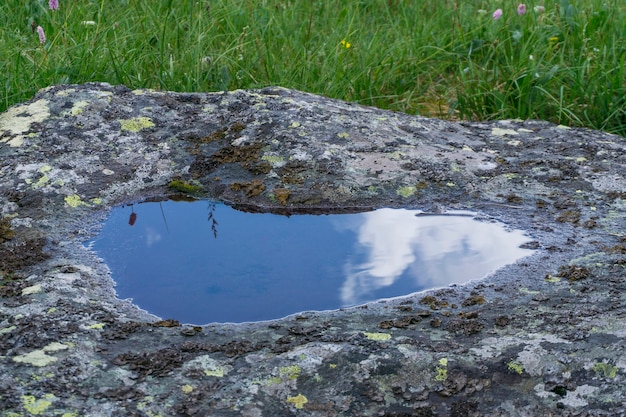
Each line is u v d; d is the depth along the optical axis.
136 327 2.06
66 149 3.07
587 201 2.86
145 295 2.26
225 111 3.34
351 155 3.05
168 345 1.98
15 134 3.15
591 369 1.85
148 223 2.72
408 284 2.32
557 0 5.25
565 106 4.32
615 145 3.35
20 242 2.57
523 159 3.17
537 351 1.89
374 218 2.77
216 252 2.52
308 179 2.93
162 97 3.43
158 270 2.41
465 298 2.23
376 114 3.43
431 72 4.84
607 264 2.40
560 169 3.07
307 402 1.78
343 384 1.82
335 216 2.79
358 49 4.77
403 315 2.13
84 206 2.80
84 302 2.18
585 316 2.08
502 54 4.80
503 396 1.81
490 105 4.46
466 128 3.48
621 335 1.95
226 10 4.94
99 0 4.98
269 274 2.38
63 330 2.01
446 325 2.05
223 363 1.90
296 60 4.60
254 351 1.94
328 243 2.59
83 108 3.30
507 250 2.53
